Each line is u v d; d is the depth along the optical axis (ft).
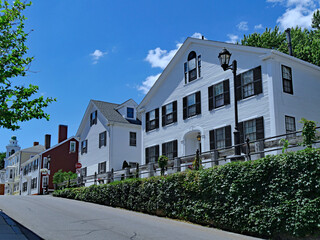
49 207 65.00
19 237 33.94
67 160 154.40
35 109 45.34
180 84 86.53
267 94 64.28
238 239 37.42
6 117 42.88
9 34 44.06
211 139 74.43
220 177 44.86
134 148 118.73
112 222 47.60
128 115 122.62
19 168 197.47
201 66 80.38
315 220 33.32
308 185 34.78
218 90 74.84
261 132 63.98
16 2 44.16
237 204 41.93
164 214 55.36
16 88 44.68
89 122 130.31
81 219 49.80
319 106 72.18
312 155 35.14
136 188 64.44
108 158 112.88
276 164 38.45
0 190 240.94
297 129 65.72
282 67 66.69
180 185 52.90
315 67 72.08
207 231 42.55
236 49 71.36
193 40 82.64
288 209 35.88
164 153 88.89
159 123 92.53
